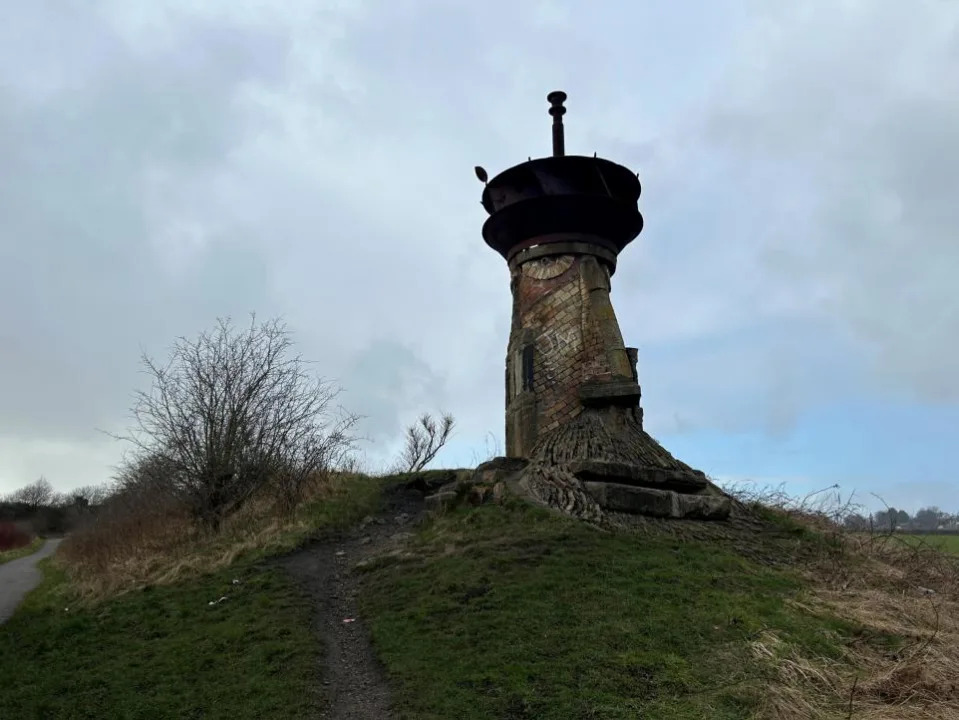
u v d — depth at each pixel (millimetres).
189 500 18250
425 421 30578
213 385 19016
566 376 16047
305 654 9016
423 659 8445
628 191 17469
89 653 9977
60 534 59781
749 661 8172
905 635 9305
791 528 14047
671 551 11703
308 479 18469
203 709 7934
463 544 12344
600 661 8086
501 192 17344
